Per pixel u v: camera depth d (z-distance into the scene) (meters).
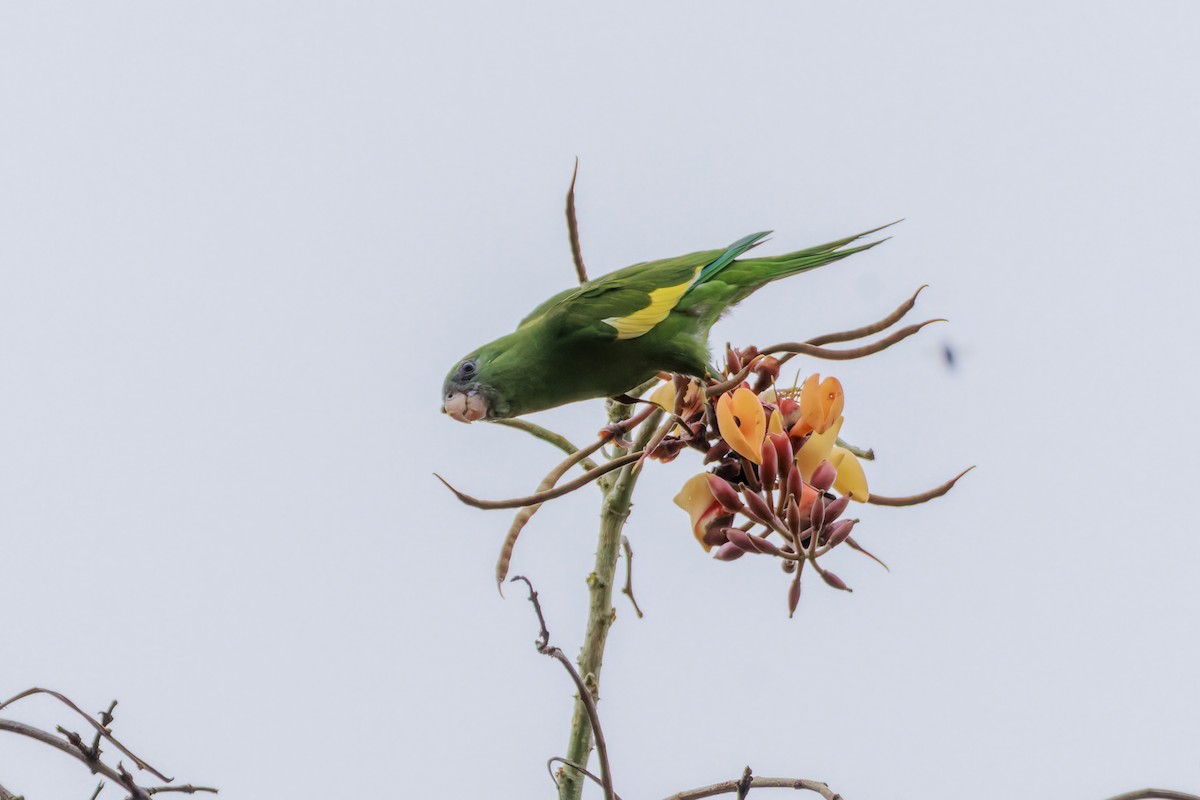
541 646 7.34
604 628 8.75
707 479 7.68
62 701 6.94
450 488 7.17
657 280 9.02
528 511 7.60
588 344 8.90
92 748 6.91
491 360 9.05
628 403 9.25
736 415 7.42
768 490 7.32
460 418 9.02
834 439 7.64
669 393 8.41
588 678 8.70
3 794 6.89
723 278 9.18
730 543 7.39
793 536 7.21
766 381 8.09
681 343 8.96
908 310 7.94
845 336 8.08
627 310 8.87
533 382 9.04
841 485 7.90
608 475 8.76
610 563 8.73
